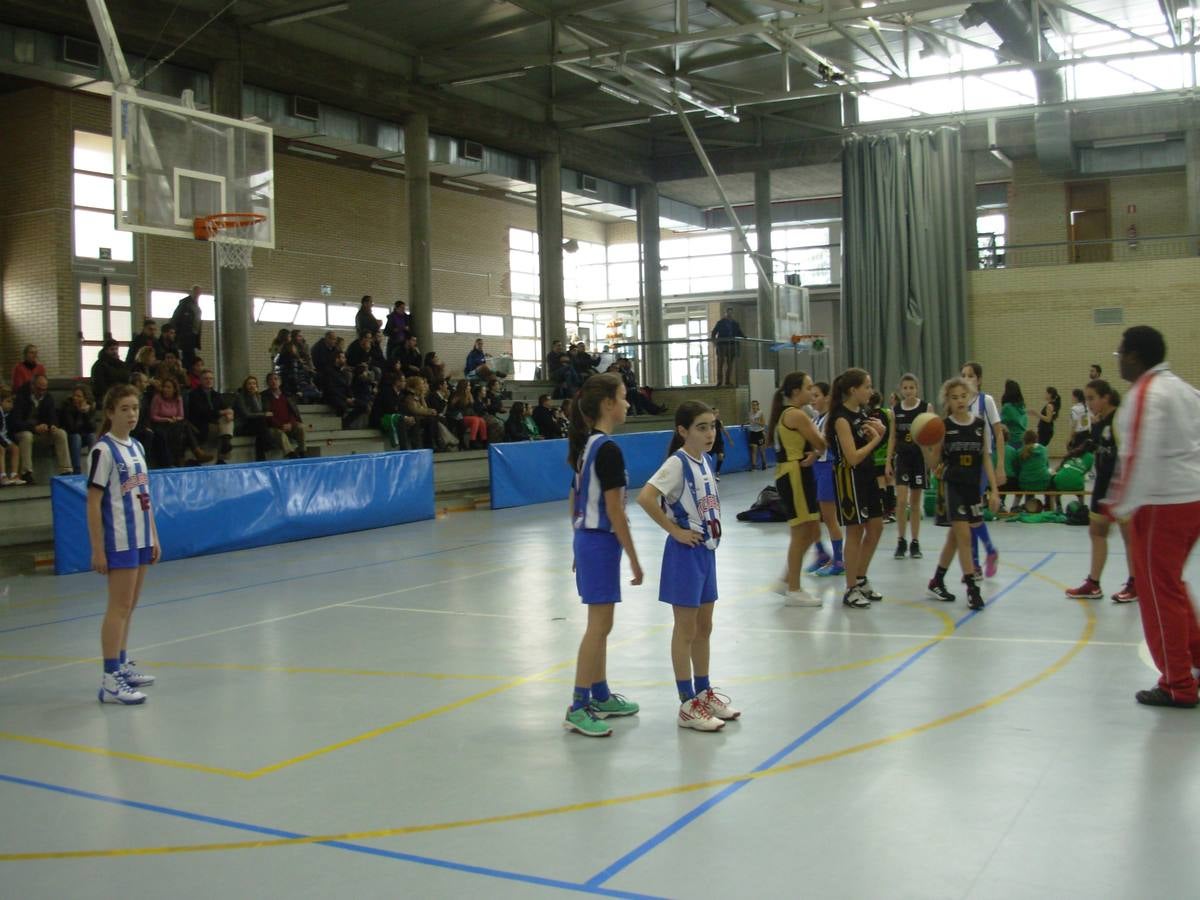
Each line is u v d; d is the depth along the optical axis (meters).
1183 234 22.81
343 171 27.02
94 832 3.78
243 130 13.77
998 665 5.86
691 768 4.27
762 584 8.98
